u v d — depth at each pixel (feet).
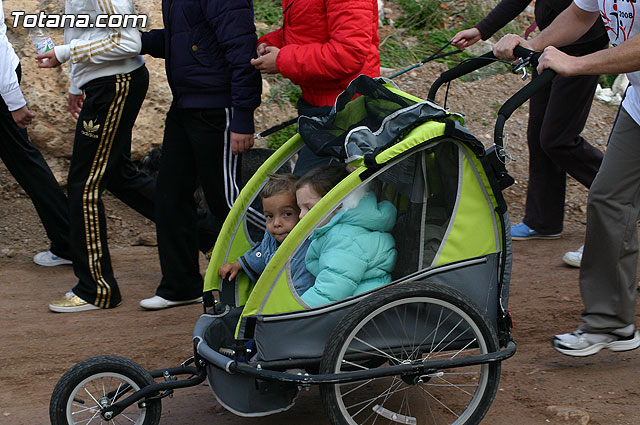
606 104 29.09
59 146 23.82
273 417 12.69
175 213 17.22
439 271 11.44
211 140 16.01
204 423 12.53
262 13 29.60
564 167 19.71
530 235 21.72
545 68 12.00
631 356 14.51
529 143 20.90
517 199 24.73
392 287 11.01
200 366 11.70
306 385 10.68
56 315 17.67
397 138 11.27
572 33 14.10
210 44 15.62
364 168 10.91
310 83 14.97
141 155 24.02
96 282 17.80
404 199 11.60
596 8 13.78
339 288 11.09
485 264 11.66
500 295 11.78
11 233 22.67
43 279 20.01
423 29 31.17
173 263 17.56
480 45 29.99
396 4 32.12
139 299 18.58
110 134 16.98
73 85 18.06
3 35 17.80
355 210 11.30
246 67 15.29
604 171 13.28
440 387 13.52
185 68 15.67
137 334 16.46
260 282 10.82
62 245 20.54
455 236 11.51
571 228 22.74
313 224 10.91
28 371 14.82
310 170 12.44
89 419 11.85
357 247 11.23
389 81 13.08
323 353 10.89
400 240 11.66
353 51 14.29
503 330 11.87
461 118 11.81
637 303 16.93
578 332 13.91
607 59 11.73
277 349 10.99
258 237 13.41
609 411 12.33
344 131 12.16
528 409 12.56
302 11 14.67
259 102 15.71
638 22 11.96
